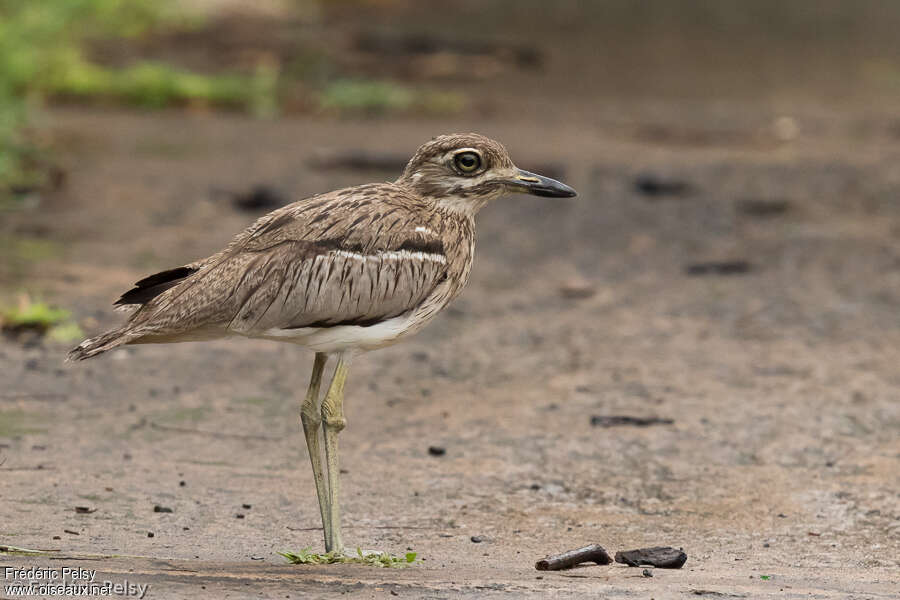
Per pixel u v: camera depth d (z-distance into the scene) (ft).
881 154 80.59
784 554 28.94
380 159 75.10
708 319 49.65
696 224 64.85
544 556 28.30
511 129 88.94
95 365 41.14
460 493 32.53
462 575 25.14
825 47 127.75
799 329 48.21
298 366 42.70
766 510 31.89
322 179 71.56
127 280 51.06
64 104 91.30
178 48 112.37
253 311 25.80
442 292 27.99
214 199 66.44
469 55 116.26
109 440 34.65
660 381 41.98
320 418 27.84
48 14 85.51
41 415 36.24
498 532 29.99
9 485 30.73
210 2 130.41
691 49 125.49
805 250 59.98
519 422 37.99
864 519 31.40
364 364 43.45
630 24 138.41
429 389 40.98
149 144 79.61
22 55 85.71
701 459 35.37
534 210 68.13
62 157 73.41
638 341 46.65
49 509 29.35
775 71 115.55
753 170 76.23
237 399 38.96
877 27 139.13
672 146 84.17
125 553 26.37
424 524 30.30
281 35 121.29
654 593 23.47
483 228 64.80
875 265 57.36
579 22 138.62
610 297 52.85
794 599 23.48
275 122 90.22
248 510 30.48
